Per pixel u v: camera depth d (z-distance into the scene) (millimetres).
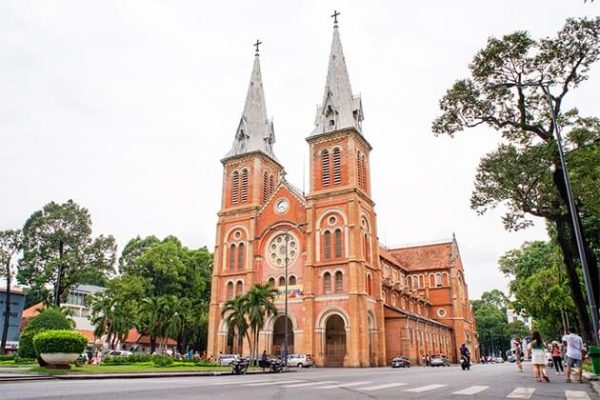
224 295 65188
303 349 56812
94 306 68500
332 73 69188
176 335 64375
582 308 27578
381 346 59375
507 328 135000
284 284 61656
